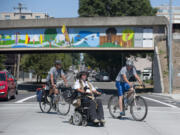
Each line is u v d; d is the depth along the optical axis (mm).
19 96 21578
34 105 14883
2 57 48844
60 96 11195
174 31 33031
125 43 31406
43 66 45438
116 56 56094
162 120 10195
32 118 10297
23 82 58281
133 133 7816
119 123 9320
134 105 9844
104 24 31188
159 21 31016
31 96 21516
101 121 8594
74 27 31953
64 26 31891
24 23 32531
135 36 31328
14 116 10828
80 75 8867
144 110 9555
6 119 10109
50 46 32469
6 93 17016
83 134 7586
